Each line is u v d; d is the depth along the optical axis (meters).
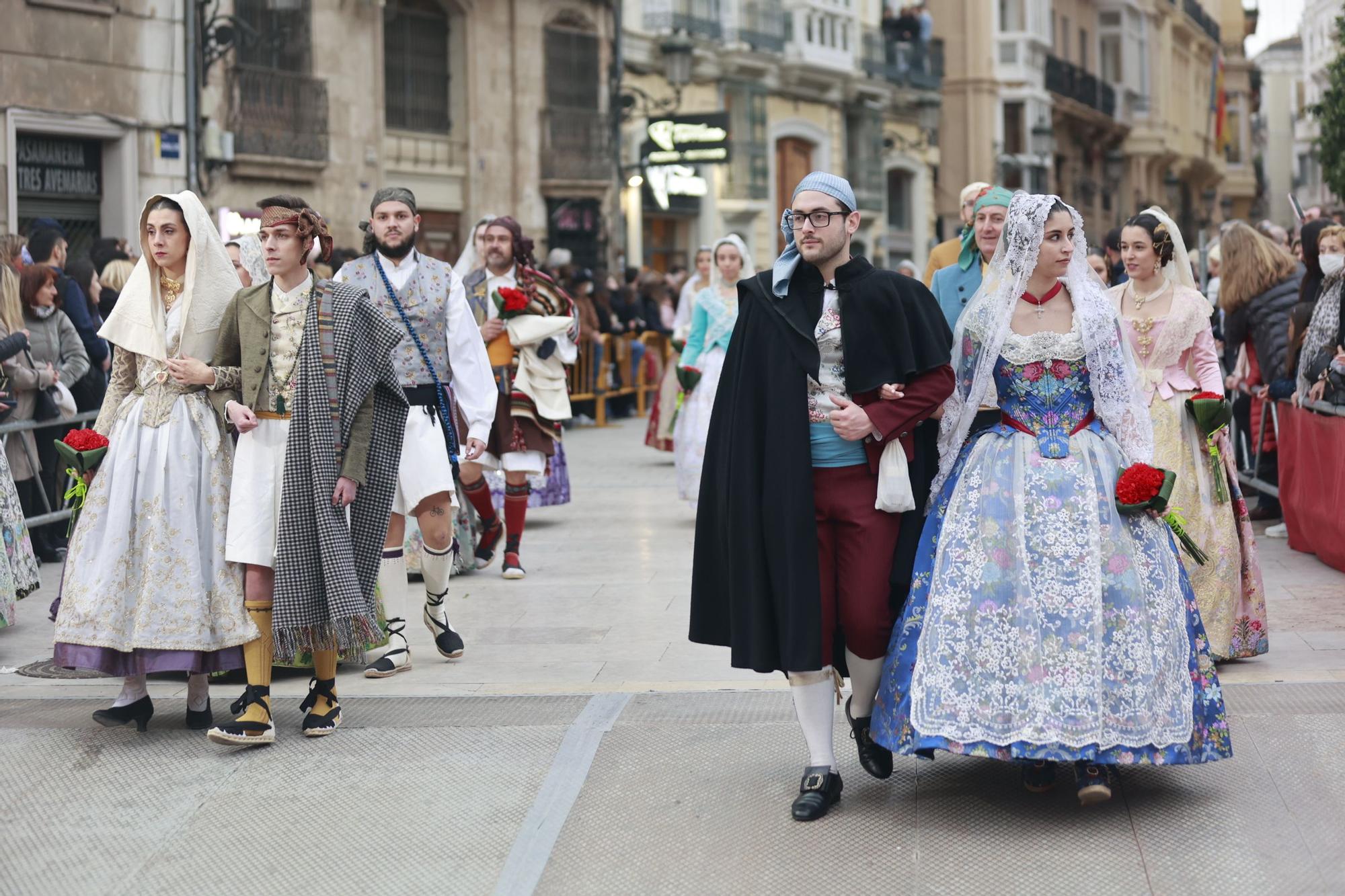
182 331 5.36
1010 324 4.69
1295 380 8.88
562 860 4.30
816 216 4.53
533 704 5.69
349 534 5.32
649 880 4.16
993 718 4.33
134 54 16.34
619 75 24.39
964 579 4.46
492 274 8.62
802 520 4.48
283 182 18.70
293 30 18.91
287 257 5.34
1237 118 70.56
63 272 9.87
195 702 5.54
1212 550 6.01
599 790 4.80
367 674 6.27
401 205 6.59
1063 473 4.54
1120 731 4.30
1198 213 58.25
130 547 5.32
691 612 4.76
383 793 4.84
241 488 5.29
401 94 21.77
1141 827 4.38
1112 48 48.62
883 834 4.40
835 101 32.53
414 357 6.50
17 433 8.92
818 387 4.57
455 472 6.80
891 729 4.49
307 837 4.52
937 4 39.31
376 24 20.44
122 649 5.27
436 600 6.59
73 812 4.75
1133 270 6.20
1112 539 4.46
